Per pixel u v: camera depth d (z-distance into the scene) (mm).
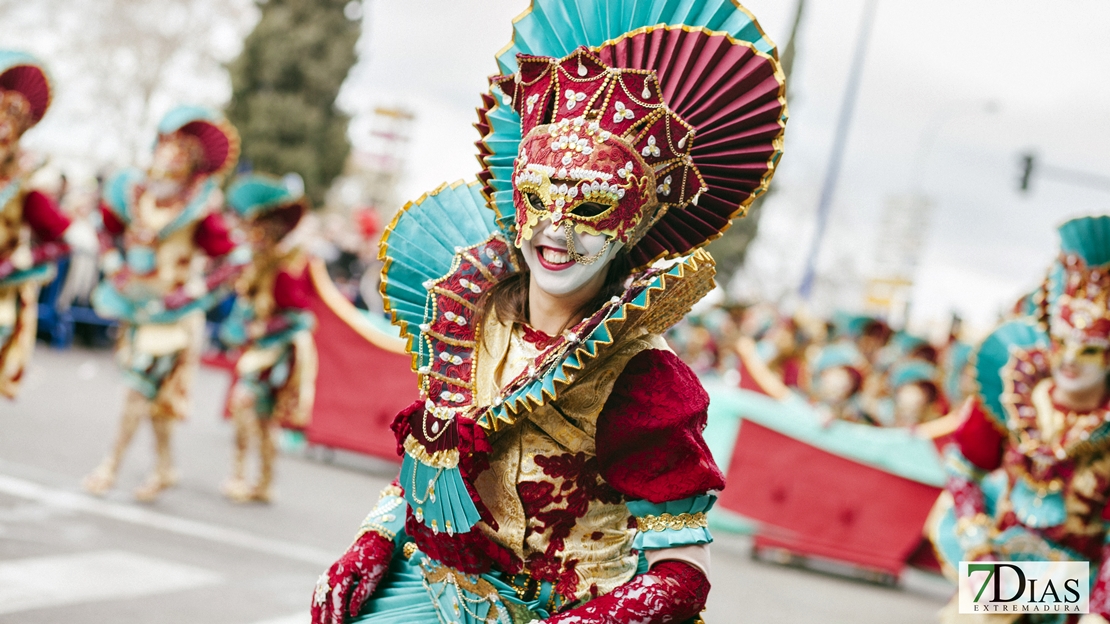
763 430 9281
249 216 7777
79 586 4879
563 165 2037
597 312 2023
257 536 6602
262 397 7727
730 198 2193
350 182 41656
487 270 2264
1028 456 4387
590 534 2129
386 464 10867
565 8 2266
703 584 2006
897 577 9031
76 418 9578
